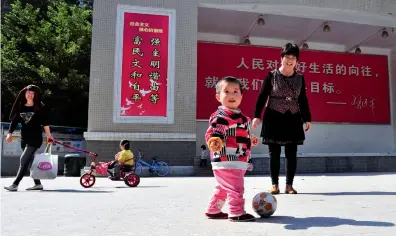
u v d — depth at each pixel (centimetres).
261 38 1367
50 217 252
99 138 934
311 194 391
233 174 234
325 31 1227
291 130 402
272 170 407
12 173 1158
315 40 1394
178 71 994
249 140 248
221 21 1206
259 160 1038
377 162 1196
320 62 1408
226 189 235
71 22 1641
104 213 268
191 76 997
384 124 1437
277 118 404
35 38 1569
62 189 514
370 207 289
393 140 1439
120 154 639
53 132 1259
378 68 1461
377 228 204
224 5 1051
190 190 480
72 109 1669
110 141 941
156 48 988
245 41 1316
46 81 1494
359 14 1150
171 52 995
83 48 1630
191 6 1021
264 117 413
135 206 307
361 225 213
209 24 1231
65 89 1548
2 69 1498
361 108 1422
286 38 1370
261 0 1068
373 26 1259
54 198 377
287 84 402
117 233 197
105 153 935
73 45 1548
